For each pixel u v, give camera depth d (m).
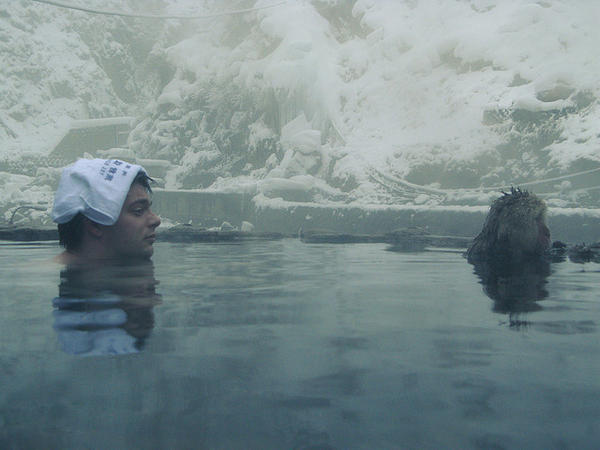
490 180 16.31
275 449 0.49
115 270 2.43
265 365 0.80
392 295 1.67
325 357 0.86
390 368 0.79
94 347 0.92
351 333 1.06
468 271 2.51
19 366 0.79
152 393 0.66
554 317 1.26
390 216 14.58
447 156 17.55
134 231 2.96
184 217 20.58
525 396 0.66
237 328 1.11
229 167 24.70
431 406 0.62
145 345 0.94
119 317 1.24
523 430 0.55
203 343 0.96
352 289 1.82
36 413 0.59
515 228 3.31
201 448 0.50
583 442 0.52
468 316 1.27
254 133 24.45
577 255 3.47
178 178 25.05
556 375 0.76
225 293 1.70
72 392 0.66
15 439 0.51
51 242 4.97
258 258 3.32
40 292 1.69
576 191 14.48
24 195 24.27
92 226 2.92
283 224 17.56
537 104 16.75
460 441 0.52
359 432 0.54
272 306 1.43
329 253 3.82
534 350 0.92
